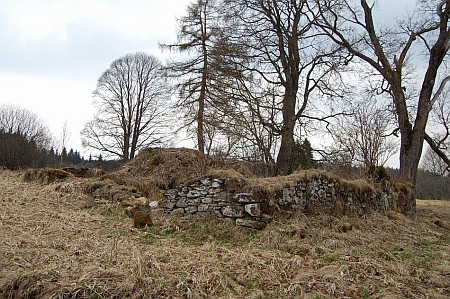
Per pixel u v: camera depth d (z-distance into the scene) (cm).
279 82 1802
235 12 1766
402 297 478
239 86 1864
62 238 661
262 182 816
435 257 712
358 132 1683
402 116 1688
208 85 2047
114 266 523
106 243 648
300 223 777
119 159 2761
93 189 1052
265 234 717
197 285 475
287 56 1823
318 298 468
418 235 938
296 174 906
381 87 1853
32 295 438
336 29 1731
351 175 1341
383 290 497
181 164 1229
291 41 1784
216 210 805
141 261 536
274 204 786
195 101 2062
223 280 499
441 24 1585
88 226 766
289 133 1758
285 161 1714
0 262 517
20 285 454
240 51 1795
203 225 773
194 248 657
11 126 2364
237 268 550
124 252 589
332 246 694
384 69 1702
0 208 862
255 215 756
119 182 1096
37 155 2417
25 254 554
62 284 449
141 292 441
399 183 1387
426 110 1627
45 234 685
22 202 945
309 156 1777
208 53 2070
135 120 2922
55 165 2369
